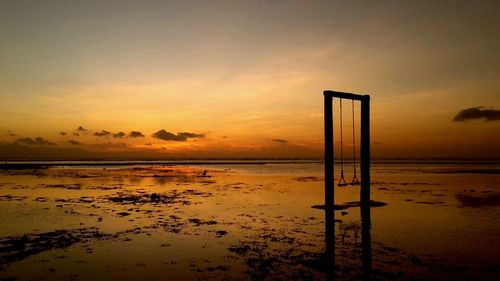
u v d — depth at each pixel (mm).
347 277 8992
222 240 12648
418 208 19672
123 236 13195
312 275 9148
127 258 10586
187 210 18953
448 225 15188
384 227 14812
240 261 10289
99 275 9188
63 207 19797
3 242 12305
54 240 12586
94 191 27938
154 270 9539
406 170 61594
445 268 9664
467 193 26562
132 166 83062
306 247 11773
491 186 31891
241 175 49844
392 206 20391
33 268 9695
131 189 29672
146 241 12492
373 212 18422
